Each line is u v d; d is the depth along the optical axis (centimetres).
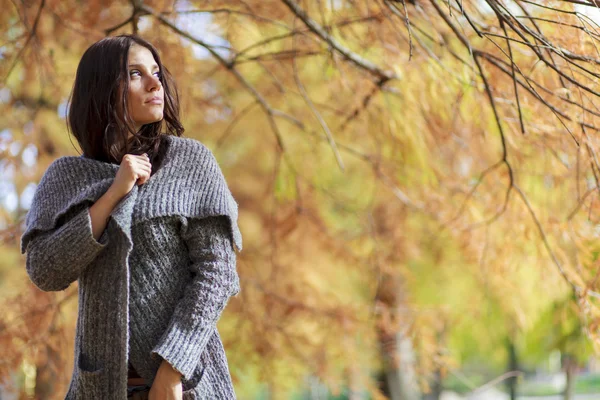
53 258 203
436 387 941
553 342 679
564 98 328
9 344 487
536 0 350
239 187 888
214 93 626
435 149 522
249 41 562
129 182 206
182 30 477
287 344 611
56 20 475
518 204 446
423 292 792
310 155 764
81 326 210
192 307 206
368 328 632
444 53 419
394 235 702
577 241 413
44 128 562
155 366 208
